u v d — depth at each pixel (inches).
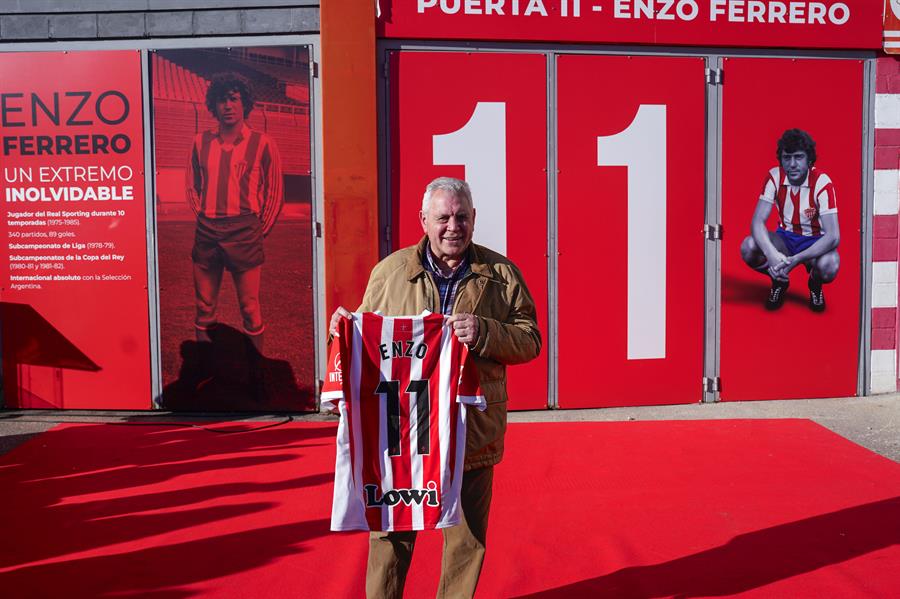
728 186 260.8
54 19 250.8
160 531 161.2
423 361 114.3
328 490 185.0
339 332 113.4
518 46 251.6
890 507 172.4
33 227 256.2
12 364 260.4
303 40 249.1
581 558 149.0
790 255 263.9
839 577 140.0
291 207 252.7
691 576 141.2
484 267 120.0
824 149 262.7
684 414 252.5
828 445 217.2
